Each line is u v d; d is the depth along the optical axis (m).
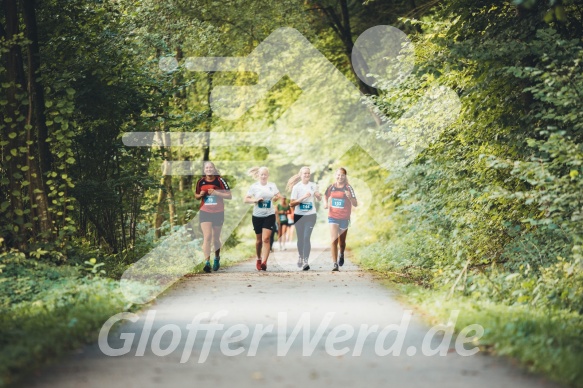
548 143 12.60
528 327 9.24
